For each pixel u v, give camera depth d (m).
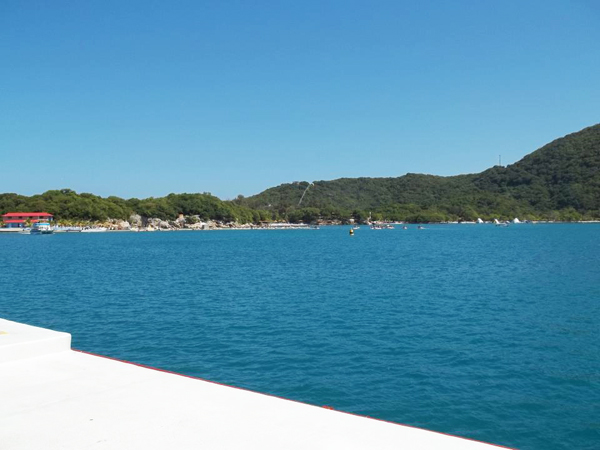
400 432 6.46
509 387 16.80
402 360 19.94
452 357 20.39
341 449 5.93
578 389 16.59
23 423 6.81
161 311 31.34
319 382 17.25
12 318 29.14
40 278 52.09
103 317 29.33
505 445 12.65
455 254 89.56
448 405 15.18
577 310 31.41
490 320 28.11
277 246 125.50
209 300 35.91
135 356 20.53
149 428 6.61
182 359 20.09
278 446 6.02
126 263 72.81
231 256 87.81
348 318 28.67
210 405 7.47
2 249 113.56
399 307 32.56
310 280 49.19
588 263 67.44
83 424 6.76
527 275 53.00
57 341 10.38
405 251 100.50
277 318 28.72
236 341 23.09
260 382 17.25
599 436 13.12
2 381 8.58
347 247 118.44
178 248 117.19
